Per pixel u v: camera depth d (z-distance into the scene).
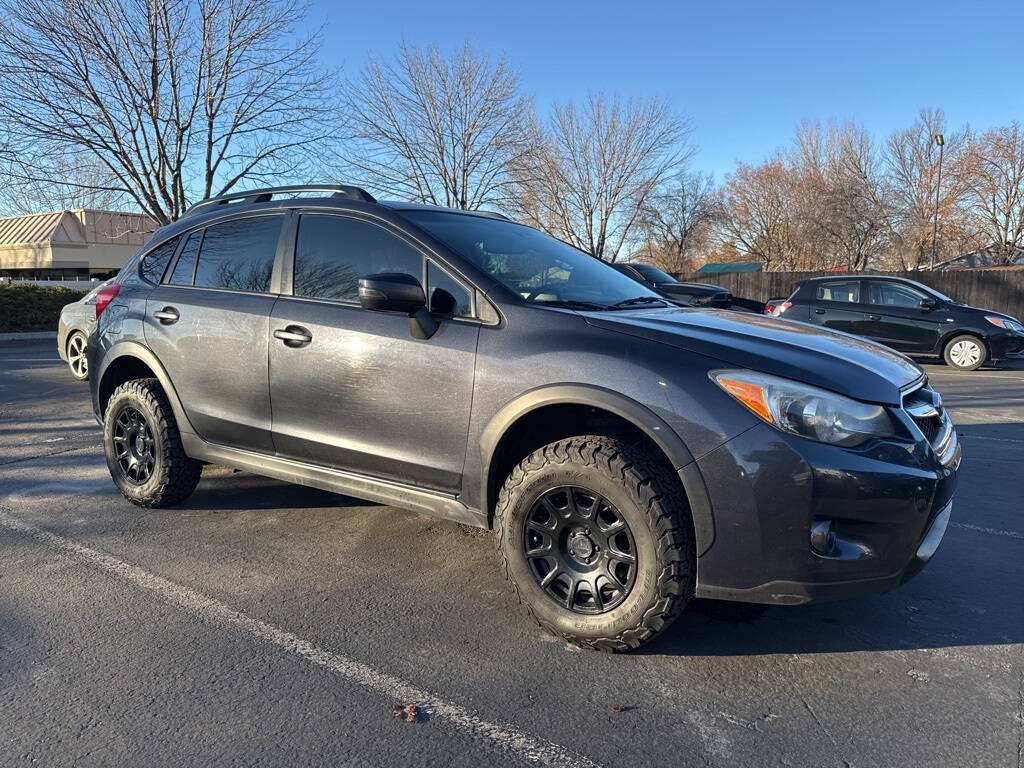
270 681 2.60
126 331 4.36
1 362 12.14
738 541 2.52
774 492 2.46
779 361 2.61
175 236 4.44
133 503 4.50
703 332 2.83
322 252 3.66
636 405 2.62
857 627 3.04
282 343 3.60
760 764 2.18
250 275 3.92
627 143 30.17
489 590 3.38
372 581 3.46
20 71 16.03
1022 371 11.98
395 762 2.18
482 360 2.98
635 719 2.39
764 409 2.50
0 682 2.57
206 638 2.90
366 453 3.36
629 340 2.77
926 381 3.16
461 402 3.03
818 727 2.36
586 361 2.75
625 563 2.70
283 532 4.10
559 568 2.84
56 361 12.29
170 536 4.02
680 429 2.56
